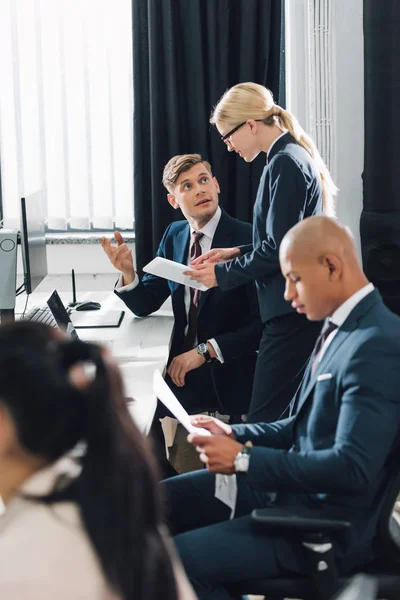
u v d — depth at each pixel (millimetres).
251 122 2846
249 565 1755
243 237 3191
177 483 2094
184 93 3893
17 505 1002
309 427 1837
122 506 983
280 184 2729
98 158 4055
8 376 970
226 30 3816
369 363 1692
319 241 1789
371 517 1756
